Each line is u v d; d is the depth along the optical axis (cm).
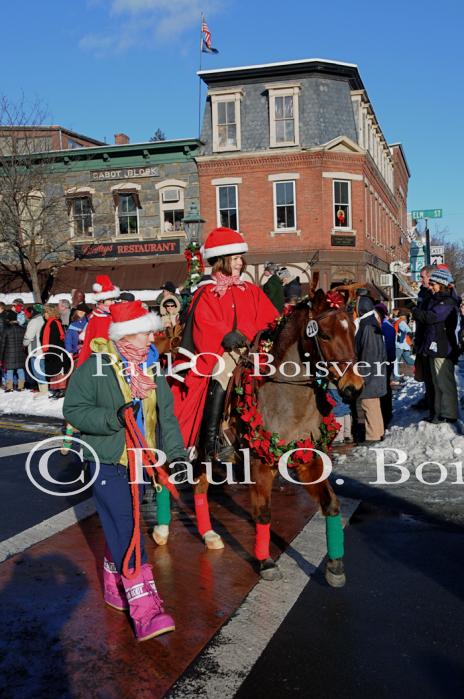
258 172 2811
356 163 2847
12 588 500
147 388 421
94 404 420
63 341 1485
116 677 375
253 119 2816
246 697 356
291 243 2808
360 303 929
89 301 2864
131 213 2966
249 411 481
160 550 574
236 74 2792
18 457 966
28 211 2862
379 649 404
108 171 2944
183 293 775
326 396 475
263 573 504
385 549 568
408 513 659
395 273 3691
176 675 376
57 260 3009
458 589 485
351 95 2966
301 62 2739
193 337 563
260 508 501
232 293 561
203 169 2845
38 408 1394
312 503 703
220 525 639
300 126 2795
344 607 460
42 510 707
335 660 392
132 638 419
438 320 877
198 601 470
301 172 2780
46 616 451
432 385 912
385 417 1050
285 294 885
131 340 421
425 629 427
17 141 2827
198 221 2369
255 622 439
